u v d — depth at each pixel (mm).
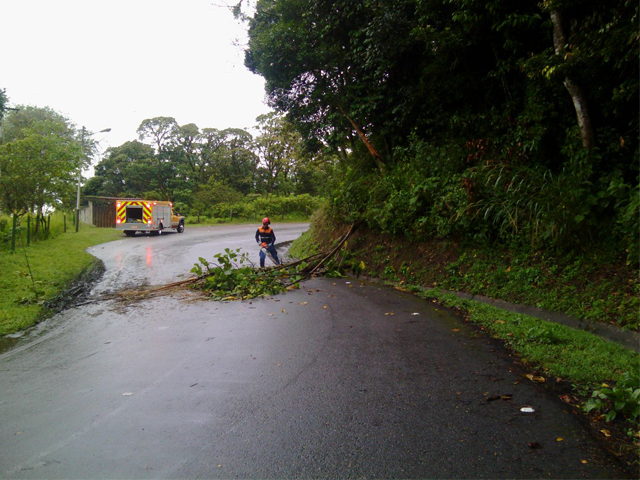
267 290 9953
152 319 7770
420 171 11914
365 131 15680
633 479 2910
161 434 3631
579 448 3295
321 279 11961
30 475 3080
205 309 8492
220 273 10625
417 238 11383
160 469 3127
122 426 3785
